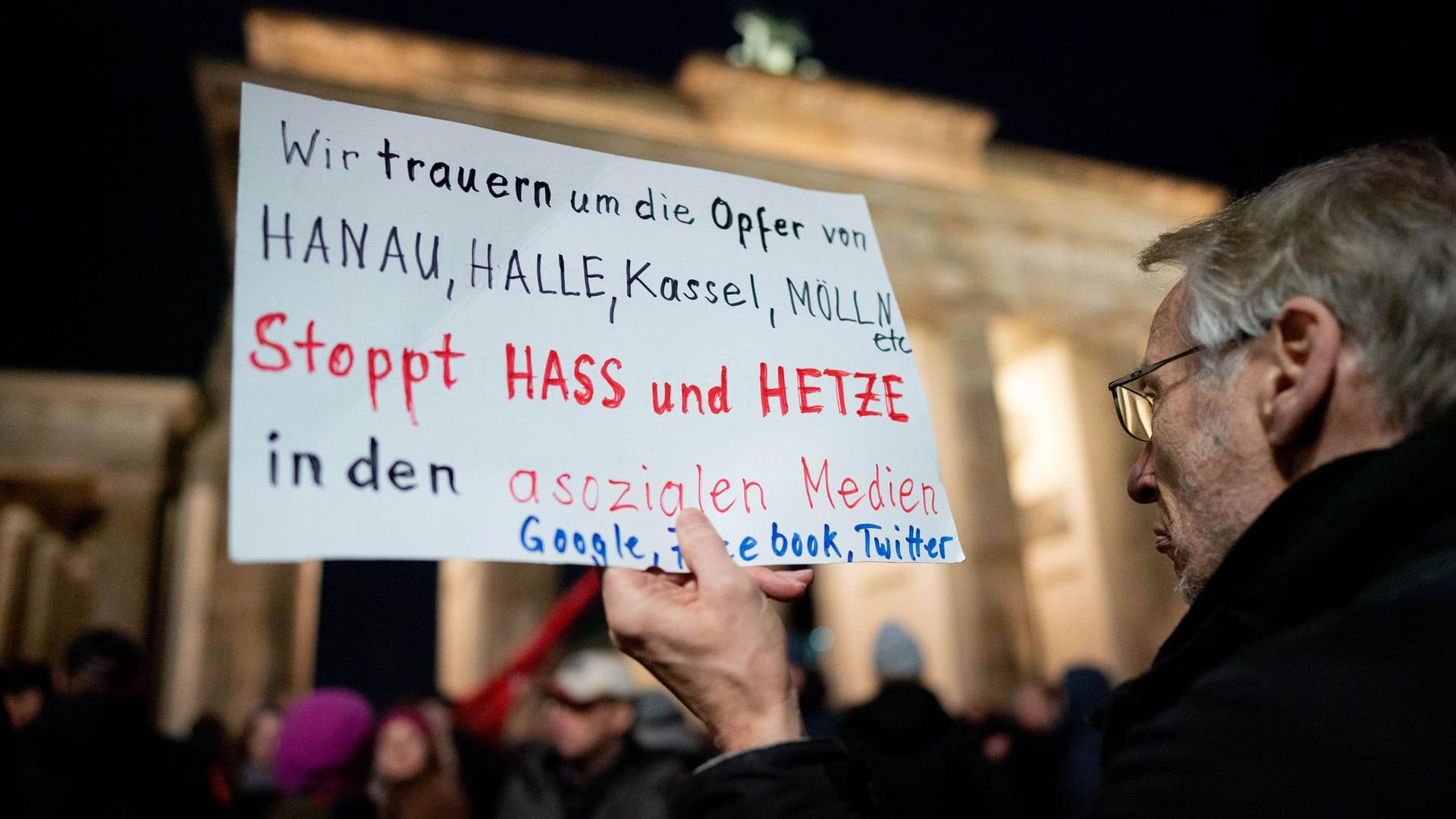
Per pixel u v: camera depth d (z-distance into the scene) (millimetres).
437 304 1410
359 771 3354
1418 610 895
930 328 20406
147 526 16203
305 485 1246
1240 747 860
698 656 1225
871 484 1610
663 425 1483
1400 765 808
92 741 2939
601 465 1418
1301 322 1101
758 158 19531
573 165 1604
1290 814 815
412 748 4379
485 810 5652
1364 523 961
